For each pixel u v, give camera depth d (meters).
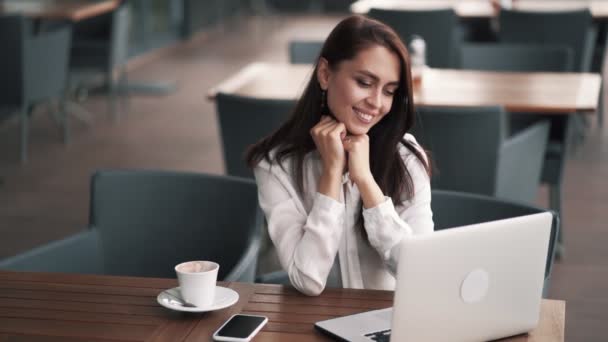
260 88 4.22
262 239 4.05
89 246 2.60
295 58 5.23
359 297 1.98
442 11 6.01
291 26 13.21
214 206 2.59
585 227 4.59
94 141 6.45
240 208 2.55
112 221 2.64
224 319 1.84
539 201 5.05
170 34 11.07
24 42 5.46
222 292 1.96
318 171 2.19
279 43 11.49
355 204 2.16
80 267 2.57
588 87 4.24
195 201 2.61
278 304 1.93
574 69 6.03
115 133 6.70
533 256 1.71
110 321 1.83
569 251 4.24
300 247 2.04
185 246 2.62
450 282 1.62
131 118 7.19
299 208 2.17
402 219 2.19
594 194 5.16
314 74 2.15
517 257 1.69
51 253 2.48
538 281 1.74
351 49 2.04
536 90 4.16
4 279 2.07
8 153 6.05
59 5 6.94
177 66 9.62
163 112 7.43
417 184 2.20
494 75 4.55
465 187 3.51
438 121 3.43
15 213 4.81
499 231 1.65
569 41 5.99
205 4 12.20
